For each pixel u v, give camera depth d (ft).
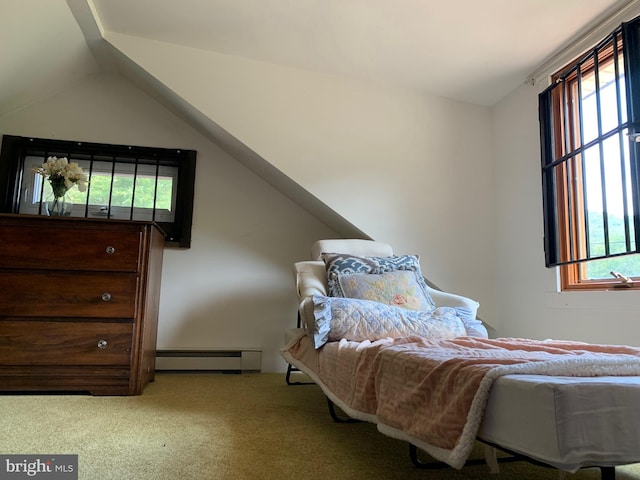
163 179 9.75
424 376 3.14
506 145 8.81
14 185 9.02
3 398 6.41
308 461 3.94
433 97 9.19
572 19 6.45
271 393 7.06
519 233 8.31
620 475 3.76
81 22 7.70
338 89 8.82
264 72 8.56
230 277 9.68
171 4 7.10
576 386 2.19
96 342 6.91
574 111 7.25
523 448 2.27
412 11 6.60
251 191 9.98
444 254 8.81
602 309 6.35
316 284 7.22
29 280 6.89
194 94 8.28
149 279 7.37
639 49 5.84
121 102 9.73
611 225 6.41
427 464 3.70
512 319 8.39
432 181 8.96
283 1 6.74
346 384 4.49
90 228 7.17
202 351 9.20
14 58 7.54
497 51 7.41
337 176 8.60
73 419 5.26
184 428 4.93
